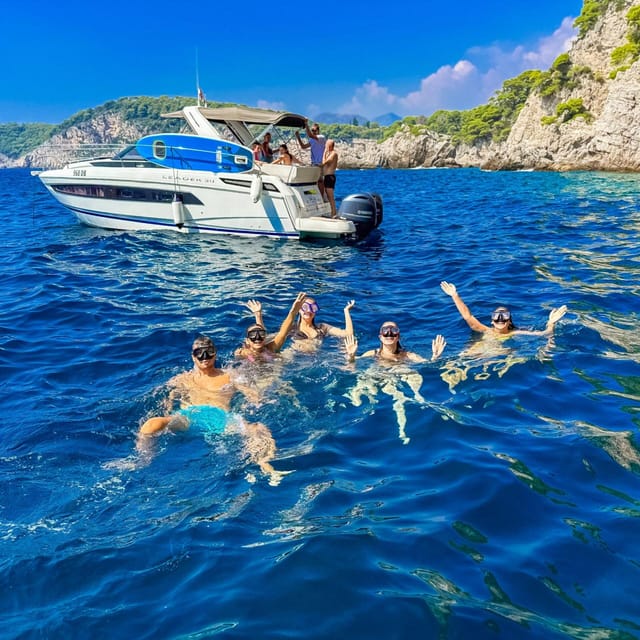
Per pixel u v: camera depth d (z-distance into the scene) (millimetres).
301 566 3420
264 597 3193
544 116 76750
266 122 15672
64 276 11555
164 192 16031
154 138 16078
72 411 5641
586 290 9805
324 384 6125
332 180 16984
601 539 3641
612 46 74812
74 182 16812
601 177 46531
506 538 3680
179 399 5820
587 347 7109
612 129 55719
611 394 5840
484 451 4777
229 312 9047
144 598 3234
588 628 2930
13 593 3301
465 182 46562
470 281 10914
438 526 3795
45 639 2971
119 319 8758
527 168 66562
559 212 21391
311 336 7785
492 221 19594
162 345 7598
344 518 3904
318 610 3092
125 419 5465
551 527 3779
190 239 15531
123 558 3553
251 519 3914
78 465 4664
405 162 104875
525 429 5156
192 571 3424
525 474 4418
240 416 5410
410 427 5227
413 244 15336
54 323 8602
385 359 6824
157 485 4359
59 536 3787
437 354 6863
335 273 11961
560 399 5746
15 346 7613
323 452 4801
